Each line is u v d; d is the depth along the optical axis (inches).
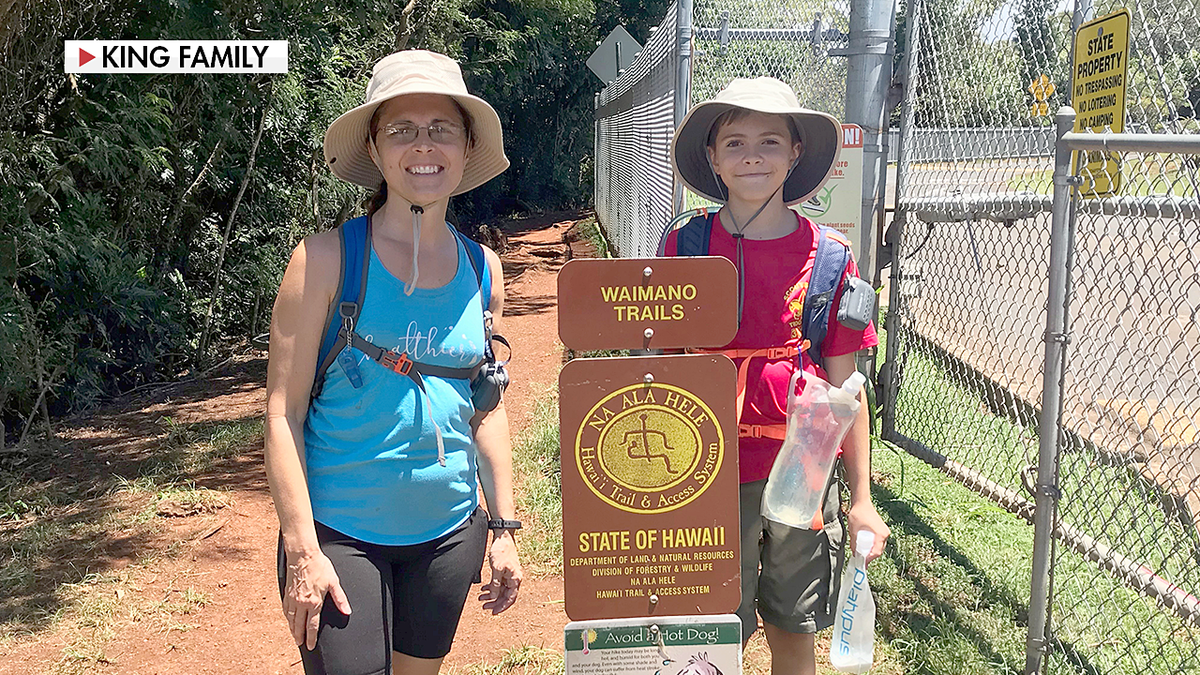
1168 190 125.0
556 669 137.9
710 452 87.7
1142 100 138.9
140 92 279.3
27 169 247.4
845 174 187.2
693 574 88.5
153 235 325.4
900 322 201.3
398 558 87.4
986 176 171.9
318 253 84.3
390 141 86.3
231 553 180.5
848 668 96.1
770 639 106.8
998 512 188.5
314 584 80.9
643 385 86.8
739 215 101.7
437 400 87.0
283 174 387.9
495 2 762.2
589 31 1015.0
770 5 216.5
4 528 193.3
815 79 207.0
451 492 88.7
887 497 195.8
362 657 82.2
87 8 256.5
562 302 86.3
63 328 265.6
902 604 152.4
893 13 188.7
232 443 246.8
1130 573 132.4
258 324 391.2
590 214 975.0
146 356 312.3
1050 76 157.8
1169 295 133.2
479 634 149.4
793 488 94.9
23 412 261.7
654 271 86.4
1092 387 203.8
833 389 93.8
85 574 170.1
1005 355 231.1
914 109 194.5
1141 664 131.6
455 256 91.1
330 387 86.0
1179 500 146.8
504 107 935.0
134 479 223.0
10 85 239.0
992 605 151.7
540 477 208.7
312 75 385.1
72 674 138.4
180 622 154.6
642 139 377.7
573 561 87.7
